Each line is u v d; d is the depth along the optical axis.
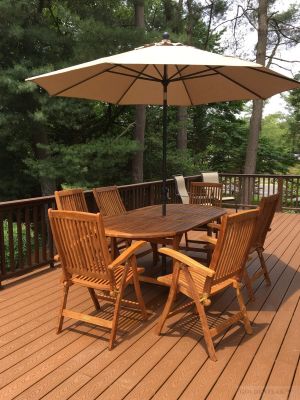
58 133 12.23
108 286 2.60
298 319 3.03
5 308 3.26
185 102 5.06
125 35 9.66
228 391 2.13
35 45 10.01
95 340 2.69
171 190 7.42
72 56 9.86
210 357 2.44
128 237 3.03
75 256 2.65
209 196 5.74
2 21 9.27
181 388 2.15
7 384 2.19
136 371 2.32
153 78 3.92
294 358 2.46
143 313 2.99
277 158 19.38
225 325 2.63
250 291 3.37
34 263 4.32
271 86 3.83
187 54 2.89
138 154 11.91
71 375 2.28
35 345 2.62
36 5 10.15
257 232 3.42
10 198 12.22
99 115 12.99
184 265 2.53
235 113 18.78
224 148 18.31
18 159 11.77
